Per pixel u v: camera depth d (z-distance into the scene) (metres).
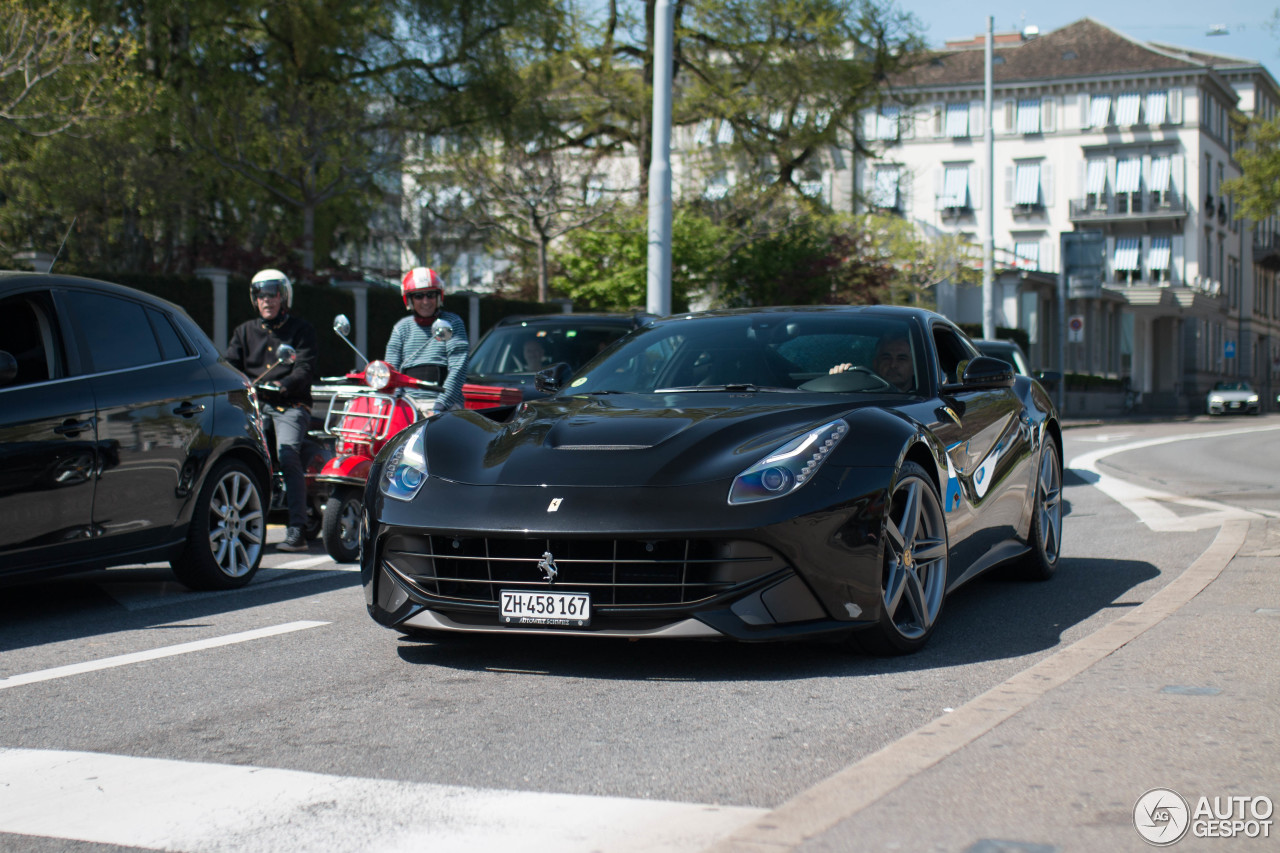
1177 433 27.91
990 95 31.06
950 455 4.97
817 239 34.06
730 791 2.96
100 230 21.53
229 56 23.67
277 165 23.75
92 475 5.54
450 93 26.59
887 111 61.38
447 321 8.17
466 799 2.94
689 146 33.75
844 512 4.16
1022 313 49.47
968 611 5.46
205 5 22.34
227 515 6.40
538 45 28.16
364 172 24.25
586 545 4.09
